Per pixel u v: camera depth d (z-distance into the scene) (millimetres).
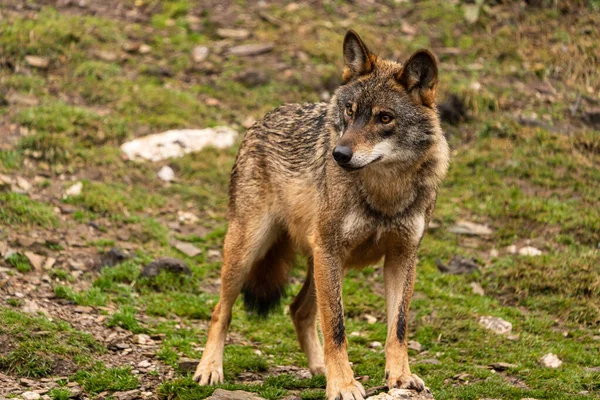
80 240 12531
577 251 13078
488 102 17406
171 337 10250
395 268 8633
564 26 20188
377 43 18984
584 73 18812
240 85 17844
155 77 17688
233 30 19500
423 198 8484
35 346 9023
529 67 18844
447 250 13281
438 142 8508
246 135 10117
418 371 9625
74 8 19688
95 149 15109
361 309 11789
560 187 14969
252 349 10492
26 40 17594
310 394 8266
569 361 10102
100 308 10750
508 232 13680
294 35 19312
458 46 19531
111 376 8727
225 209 14445
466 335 10906
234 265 9523
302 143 9328
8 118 15398
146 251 12758
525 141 16344
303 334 9781
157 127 16141
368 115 8211
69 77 17156
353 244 8508
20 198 12969
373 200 8344
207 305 11523
